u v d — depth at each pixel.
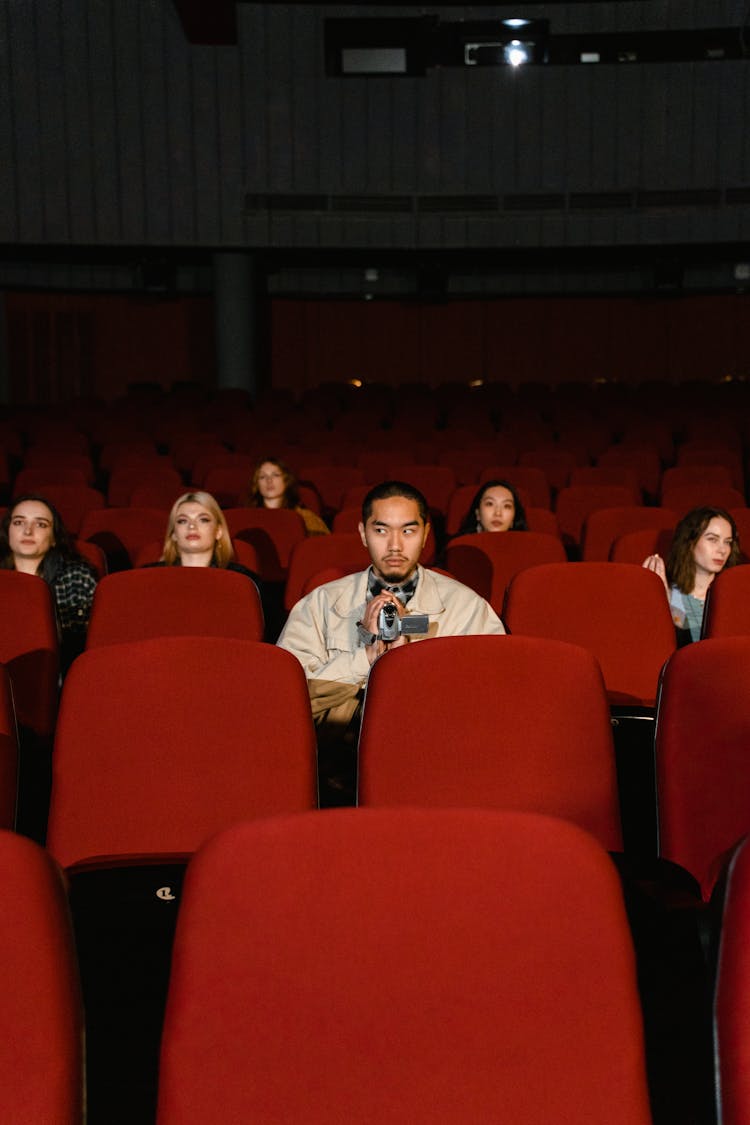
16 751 2.38
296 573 4.82
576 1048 1.26
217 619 3.60
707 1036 1.33
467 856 1.28
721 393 12.94
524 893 1.28
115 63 11.95
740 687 2.27
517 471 7.36
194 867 1.27
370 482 7.77
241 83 12.13
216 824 2.34
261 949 1.26
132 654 2.36
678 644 3.99
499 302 15.40
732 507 6.56
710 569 3.98
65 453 9.12
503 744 2.32
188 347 15.27
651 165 12.27
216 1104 1.24
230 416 11.57
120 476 7.51
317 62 12.19
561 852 1.28
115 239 12.14
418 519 3.09
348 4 12.07
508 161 12.36
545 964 1.27
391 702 2.32
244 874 1.27
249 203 12.28
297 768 2.36
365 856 1.28
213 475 7.69
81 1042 1.26
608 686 3.47
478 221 12.44
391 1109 1.25
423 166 12.38
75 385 15.10
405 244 12.51
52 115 11.91
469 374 15.55
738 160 12.17
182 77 12.04
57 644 3.43
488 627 3.19
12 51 11.80
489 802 2.30
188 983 1.25
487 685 2.33
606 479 7.51
